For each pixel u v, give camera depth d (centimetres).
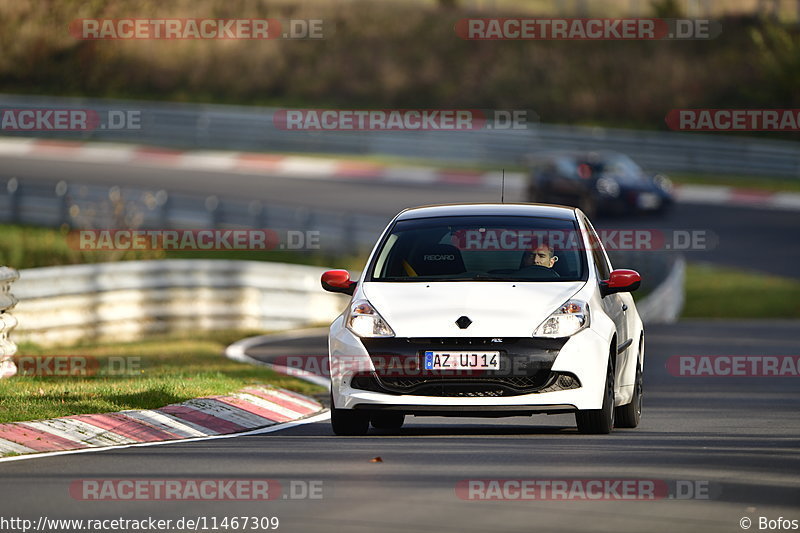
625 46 19862
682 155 16300
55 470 2953
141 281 7275
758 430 3788
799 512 2466
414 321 3497
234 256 11019
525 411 3434
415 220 3875
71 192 11356
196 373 4875
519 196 14800
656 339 7388
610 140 16625
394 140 17412
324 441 3472
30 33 19500
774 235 12725
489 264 3872
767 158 15912
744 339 7400
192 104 19362
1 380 4356
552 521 2356
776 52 18075
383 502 2547
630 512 2444
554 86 19475
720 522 2364
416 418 4150
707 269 11362
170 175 15962
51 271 6594
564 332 3478
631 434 3641
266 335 7700
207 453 3225
